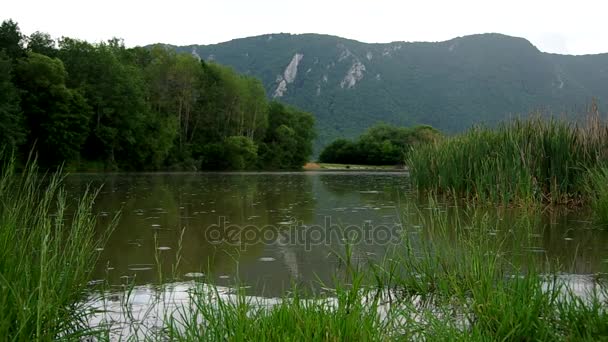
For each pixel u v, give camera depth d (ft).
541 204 30.14
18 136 94.63
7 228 10.78
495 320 9.79
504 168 32.91
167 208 33.68
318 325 8.41
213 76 182.91
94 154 128.26
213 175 106.63
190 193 48.29
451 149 39.78
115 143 128.88
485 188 33.86
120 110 129.70
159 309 11.51
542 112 35.14
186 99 163.63
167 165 148.66
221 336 8.75
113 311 11.39
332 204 37.24
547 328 9.32
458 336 9.03
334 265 16.24
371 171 163.32
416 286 13.19
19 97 101.45
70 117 115.44
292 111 222.48
